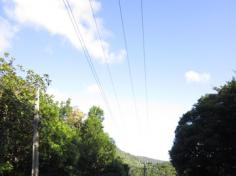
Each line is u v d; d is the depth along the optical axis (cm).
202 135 4009
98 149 6272
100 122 6469
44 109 3155
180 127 4803
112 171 6869
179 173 5006
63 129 3569
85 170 5641
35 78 2522
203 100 4453
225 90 3962
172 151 4866
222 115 3831
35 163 2202
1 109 2330
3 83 2352
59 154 3450
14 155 2738
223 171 3884
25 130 2441
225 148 3862
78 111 6400
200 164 4312
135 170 11850
